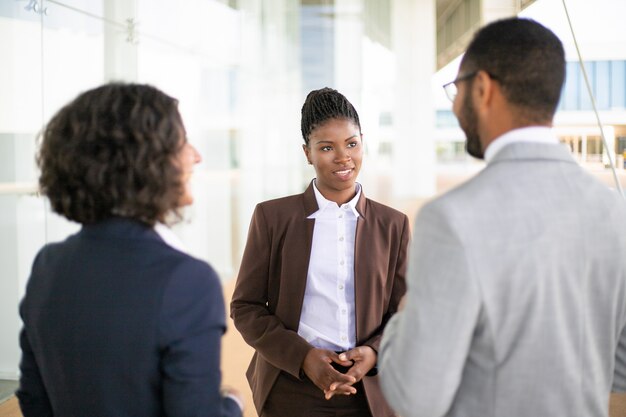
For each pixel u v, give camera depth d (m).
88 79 4.33
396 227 1.82
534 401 1.07
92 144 1.06
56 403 1.12
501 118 1.14
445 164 13.24
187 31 5.91
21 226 3.68
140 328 1.04
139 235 1.11
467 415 1.10
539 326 1.06
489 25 1.17
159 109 1.11
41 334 1.11
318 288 1.75
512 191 1.08
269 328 1.72
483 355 1.08
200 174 6.10
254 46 7.90
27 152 3.70
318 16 10.19
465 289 1.01
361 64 11.34
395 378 1.09
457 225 1.03
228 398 1.17
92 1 4.36
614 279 1.13
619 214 1.14
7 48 3.53
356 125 1.76
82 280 1.08
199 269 1.10
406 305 1.09
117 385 1.06
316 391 1.75
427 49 12.80
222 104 6.80
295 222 1.79
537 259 1.05
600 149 3.07
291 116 9.73
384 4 12.34
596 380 1.13
